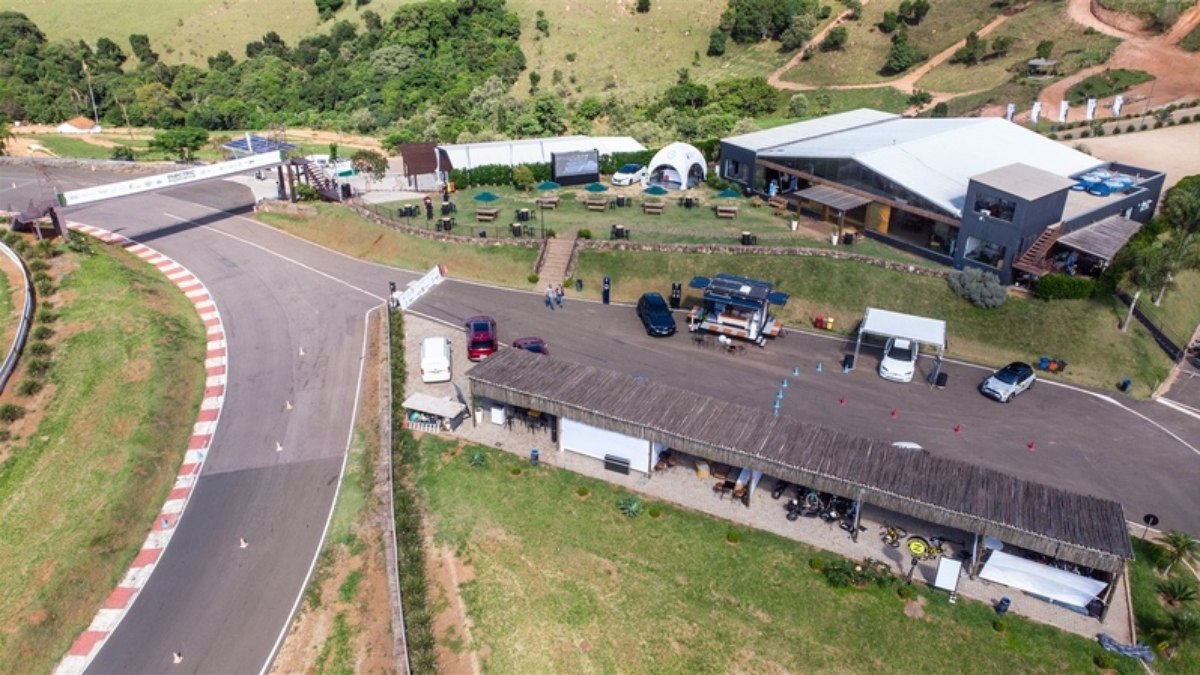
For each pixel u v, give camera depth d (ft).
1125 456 143.84
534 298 199.52
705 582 115.75
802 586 114.52
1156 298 191.72
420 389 159.94
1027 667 103.76
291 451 144.15
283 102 421.59
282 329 184.34
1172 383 168.86
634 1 476.54
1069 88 338.34
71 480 131.64
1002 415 155.33
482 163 260.21
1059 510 113.39
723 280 180.96
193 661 105.60
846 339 184.03
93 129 381.19
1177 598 112.68
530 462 139.33
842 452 125.29
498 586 116.06
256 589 116.26
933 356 177.37
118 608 113.50
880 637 107.65
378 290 203.92
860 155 212.23
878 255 203.62
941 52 412.36
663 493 132.26
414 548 120.78
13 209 247.09
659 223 224.12
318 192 247.50
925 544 120.78
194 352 172.65
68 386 152.15
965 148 226.58
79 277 192.95
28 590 113.29
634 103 385.29
